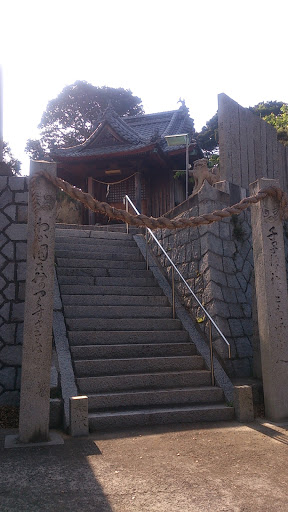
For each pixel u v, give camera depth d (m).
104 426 5.18
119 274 8.84
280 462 4.02
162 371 6.47
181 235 8.64
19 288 6.44
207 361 6.67
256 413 5.95
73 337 6.60
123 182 19.58
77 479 3.59
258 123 9.70
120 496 3.27
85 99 35.28
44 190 4.97
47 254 4.88
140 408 5.66
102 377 5.88
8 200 6.66
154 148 17.30
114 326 7.13
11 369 6.15
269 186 5.98
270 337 5.74
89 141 19.08
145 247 10.07
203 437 4.84
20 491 3.36
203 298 7.50
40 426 4.63
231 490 3.39
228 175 8.54
